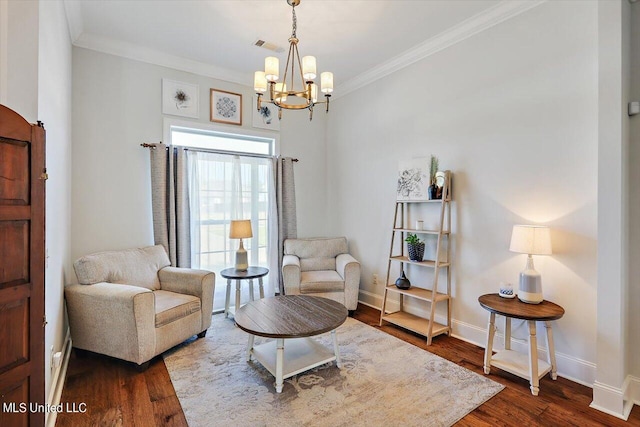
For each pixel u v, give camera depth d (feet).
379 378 7.87
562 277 8.02
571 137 7.84
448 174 10.17
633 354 7.06
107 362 8.66
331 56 11.97
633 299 7.05
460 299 10.27
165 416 6.45
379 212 13.32
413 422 6.31
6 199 4.21
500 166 9.23
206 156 12.64
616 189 6.61
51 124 6.56
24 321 4.47
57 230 7.45
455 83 10.39
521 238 7.75
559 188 8.04
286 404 6.84
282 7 8.96
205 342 9.94
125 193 11.27
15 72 5.24
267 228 14.19
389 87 12.75
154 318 8.42
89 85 10.59
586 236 7.61
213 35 10.49
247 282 13.92
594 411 6.67
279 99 8.00
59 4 7.44
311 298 9.74
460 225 10.25
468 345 9.77
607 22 6.68
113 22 9.70
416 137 11.69
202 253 12.57
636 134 6.96
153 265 10.74
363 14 9.30
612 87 6.63
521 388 7.48
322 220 16.11
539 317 7.07
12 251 4.30
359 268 12.64
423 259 11.34
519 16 8.78
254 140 14.44
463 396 7.15
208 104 12.93
